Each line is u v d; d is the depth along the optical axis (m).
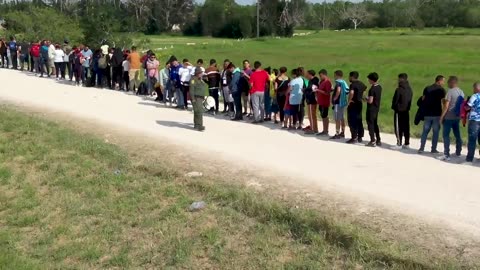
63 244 9.23
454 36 82.75
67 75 29.30
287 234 8.52
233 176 10.87
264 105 17.61
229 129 16.11
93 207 10.26
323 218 8.45
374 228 8.23
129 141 13.93
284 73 16.89
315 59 47.88
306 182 10.29
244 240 8.55
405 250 7.55
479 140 12.55
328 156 12.72
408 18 125.94
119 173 11.64
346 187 9.98
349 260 7.61
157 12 118.69
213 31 111.31
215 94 19.27
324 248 8.00
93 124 16.16
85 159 12.71
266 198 9.58
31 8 46.56
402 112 13.92
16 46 31.66
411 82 30.28
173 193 10.34
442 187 10.12
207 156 12.26
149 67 22.56
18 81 26.33
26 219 10.13
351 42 71.94
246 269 7.86
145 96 22.86
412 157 12.92
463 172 11.45
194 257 8.31
